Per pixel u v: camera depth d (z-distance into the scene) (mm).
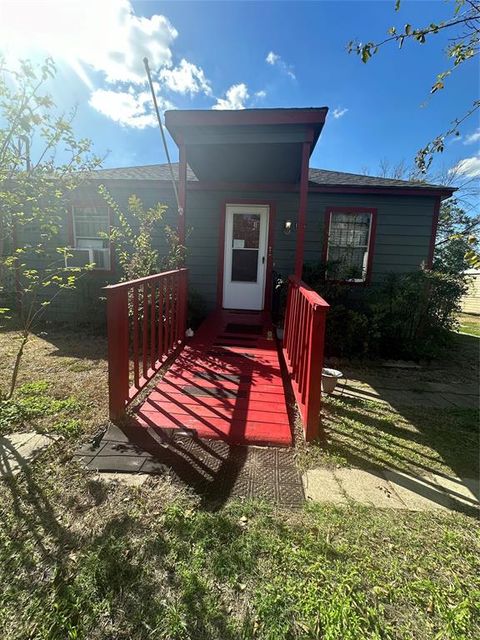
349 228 6551
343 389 3822
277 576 1352
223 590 1284
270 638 1119
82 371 3861
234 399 3043
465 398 3684
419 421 3006
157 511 1684
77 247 6973
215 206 6594
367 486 1997
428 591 1317
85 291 6832
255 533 1563
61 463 2064
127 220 6707
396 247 6457
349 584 1328
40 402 2914
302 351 2990
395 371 4672
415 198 6324
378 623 1187
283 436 2457
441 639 1142
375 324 5109
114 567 1357
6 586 1270
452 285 5312
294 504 1794
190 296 6293
